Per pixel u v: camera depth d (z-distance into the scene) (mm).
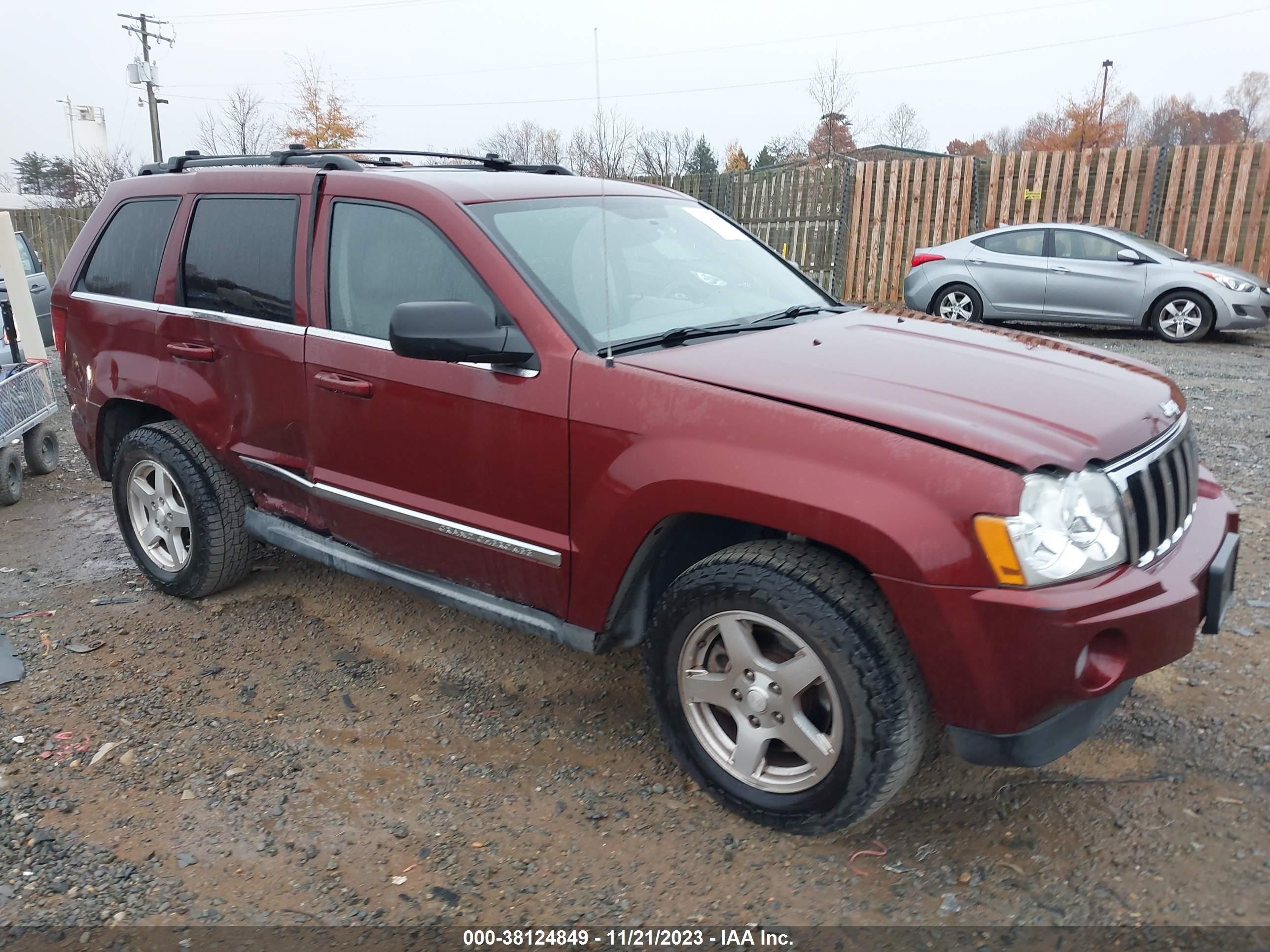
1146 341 11453
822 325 3561
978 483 2402
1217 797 2963
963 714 2535
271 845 2877
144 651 4102
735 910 2602
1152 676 3639
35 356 6730
